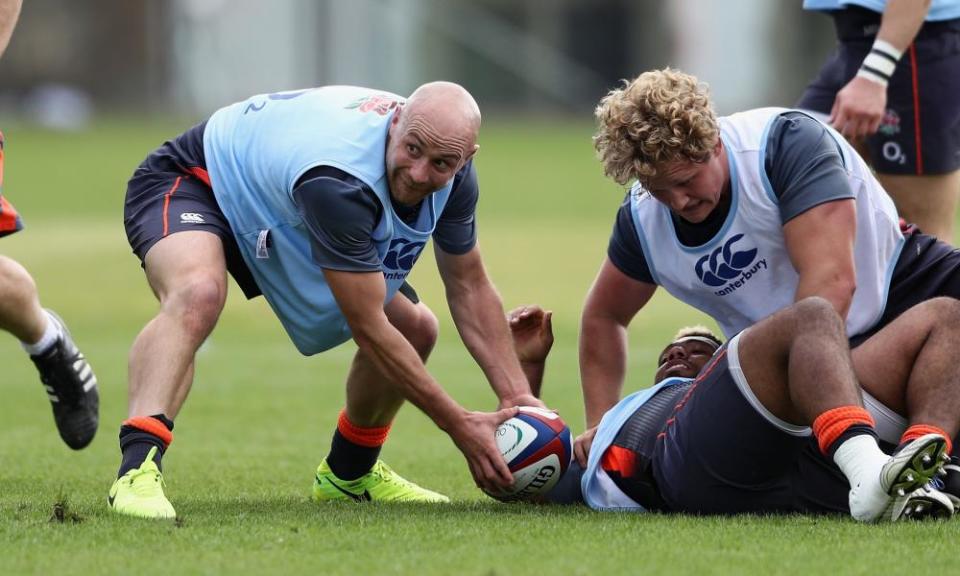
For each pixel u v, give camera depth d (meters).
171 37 182.88
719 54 173.25
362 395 19.31
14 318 21.36
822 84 25.58
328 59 168.38
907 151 24.38
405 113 16.84
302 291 18.45
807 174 17.39
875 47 23.36
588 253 62.66
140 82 188.62
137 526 15.93
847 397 15.53
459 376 35.75
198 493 20.11
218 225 18.48
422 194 17.14
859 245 18.09
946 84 24.19
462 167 18.17
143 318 47.72
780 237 17.77
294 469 22.88
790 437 16.14
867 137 24.56
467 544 14.98
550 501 18.67
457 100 16.70
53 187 98.69
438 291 51.91
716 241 17.89
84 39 189.75
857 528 15.56
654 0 181.25
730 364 16.11
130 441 17.19
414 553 14.52
